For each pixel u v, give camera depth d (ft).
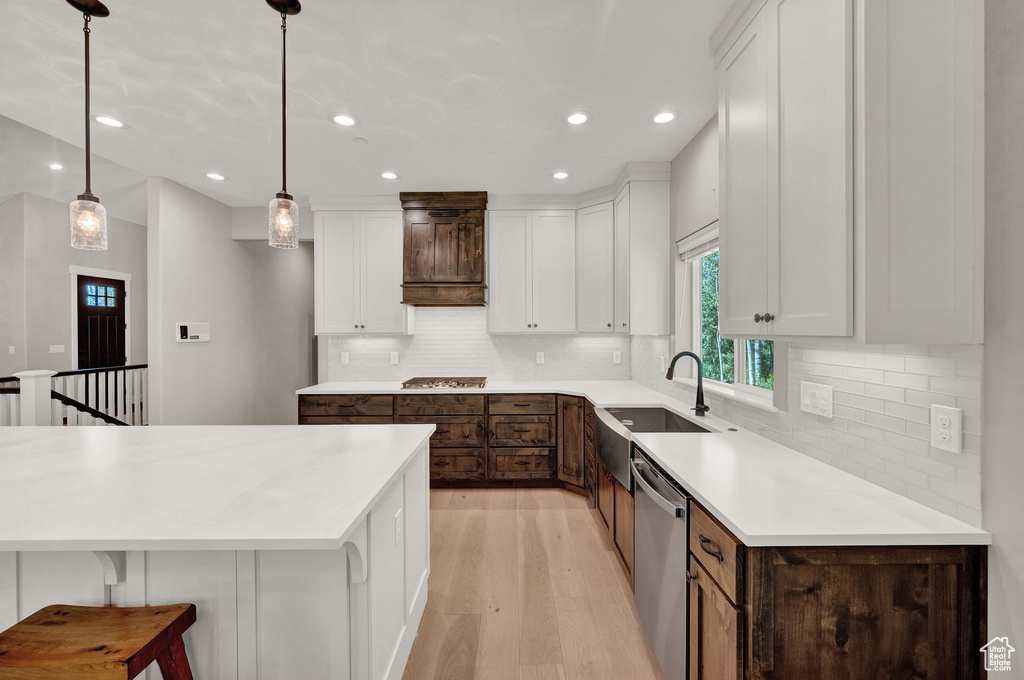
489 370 14.32
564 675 5.58
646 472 5.96
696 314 10.09
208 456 5.08
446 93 7.54
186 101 7.77
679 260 10.26
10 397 10.43
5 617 4.04
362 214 13.19
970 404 3.58
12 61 6.59
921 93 3.50
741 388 8.04
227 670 4.04
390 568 5.04
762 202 4.82
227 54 6.48
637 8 5.61
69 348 19.42
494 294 13.12
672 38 6.16
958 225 3.49
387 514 4.95
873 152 3.48
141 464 4.76
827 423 5.21
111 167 15.46
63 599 4.02
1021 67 3.25
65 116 8.31
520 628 6.44
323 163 10.62
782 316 4.47
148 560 4.02
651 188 10.68
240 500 3.75
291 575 4.01
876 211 3.49
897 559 3.47
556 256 13.05
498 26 5.93
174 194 12.14
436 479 12.54
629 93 7.54
